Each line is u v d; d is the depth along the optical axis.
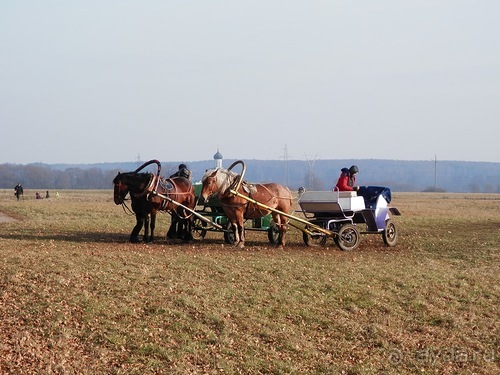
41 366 11.30
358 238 22.20
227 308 14.23
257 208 21.03
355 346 13.28
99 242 21.52
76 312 13.33
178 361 11.84
